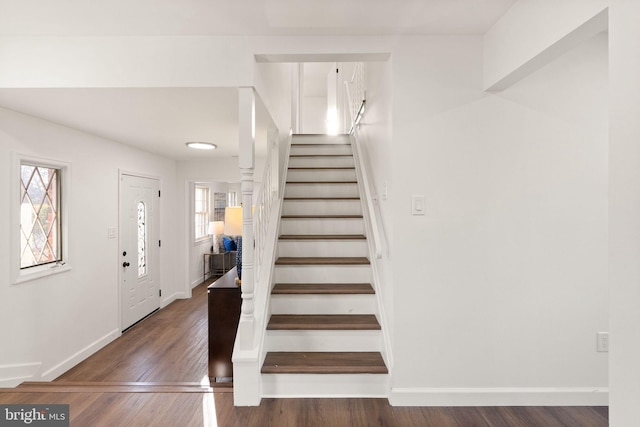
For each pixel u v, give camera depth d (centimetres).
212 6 184
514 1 182
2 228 256
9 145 261
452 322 218
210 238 731
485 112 217
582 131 219
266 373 218
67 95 228
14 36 213
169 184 538
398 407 213
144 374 310
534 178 218
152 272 490
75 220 332
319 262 283
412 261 217
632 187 121
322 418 200
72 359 326
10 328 263
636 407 119
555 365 219
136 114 275
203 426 191
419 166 217
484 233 218
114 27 205
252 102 221
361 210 346
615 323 126
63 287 316
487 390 218
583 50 220
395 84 218
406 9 189
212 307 279
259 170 547
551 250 218
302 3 182
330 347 242
